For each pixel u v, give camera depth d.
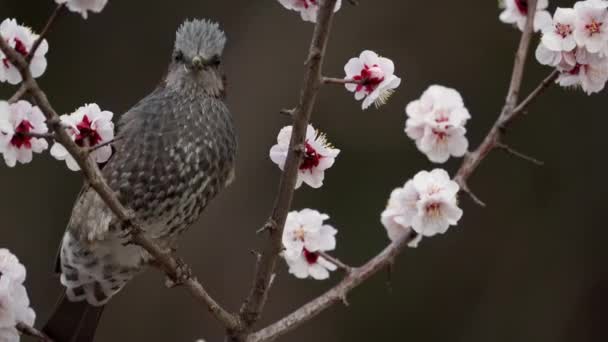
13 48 5.34
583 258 13.38
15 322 5.80
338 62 13.54
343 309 13.15
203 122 7.48
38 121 5.74
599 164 13.49
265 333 6.34
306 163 6.11
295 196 13.08
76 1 5.21
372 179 13.12
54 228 13.31
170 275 5.97
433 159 6.78
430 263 13.38
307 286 13.02
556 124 13.59
